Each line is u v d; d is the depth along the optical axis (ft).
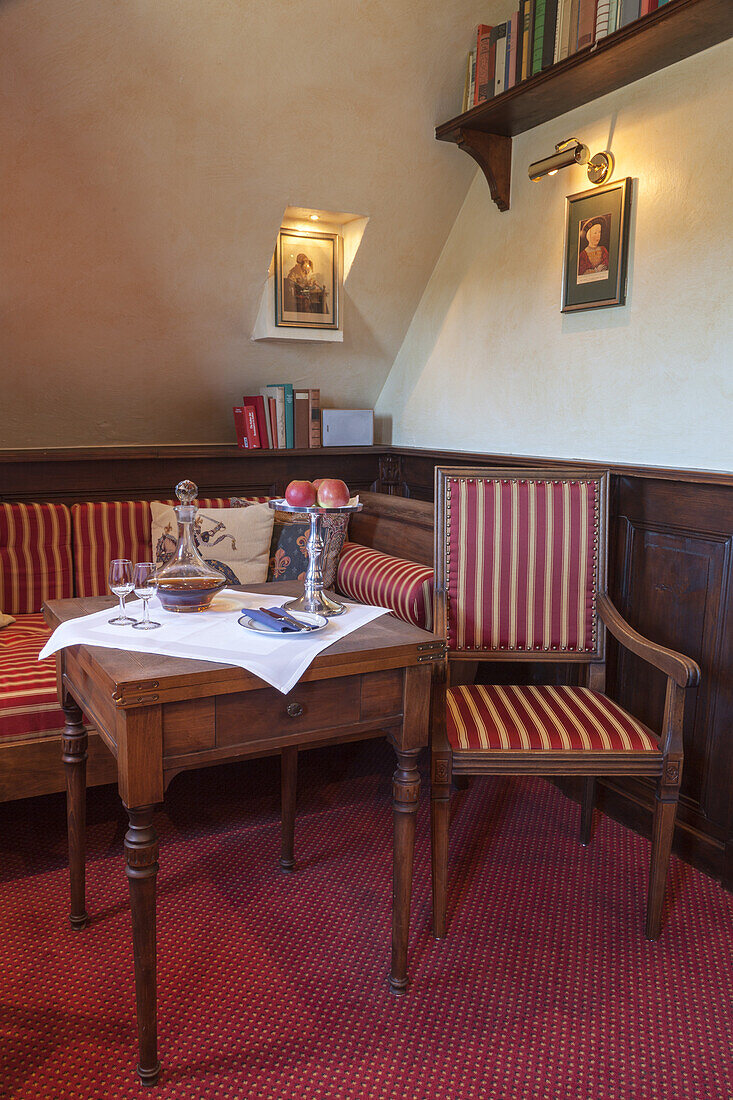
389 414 13.56
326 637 5.95
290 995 6.23
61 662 6.45
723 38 7.57
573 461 9.41
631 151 8.72
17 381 10.75
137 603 7.00
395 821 6.10
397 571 9.70
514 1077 5.49
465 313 11.51
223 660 5.30
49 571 10.29
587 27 8.12
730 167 7.69
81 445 11.78
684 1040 5.87
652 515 8.36
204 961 6.59
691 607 8.02
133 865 5.12
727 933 7.10
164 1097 5.25
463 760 6.70
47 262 9.69
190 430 12.49
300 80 9.19
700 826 8.07
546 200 9.94
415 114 10.12
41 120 8.50
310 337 11.55
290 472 12.44
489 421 11.24
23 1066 5.48
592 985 6.41
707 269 7.99
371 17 8.97
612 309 9.11
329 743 8.43
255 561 10.50
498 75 9.41
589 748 6.79
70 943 6.73
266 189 10.07
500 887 7.70
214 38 8.48
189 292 10.69
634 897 7.59
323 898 7.47
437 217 11.42
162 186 9.53
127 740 4.93
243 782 9.78
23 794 7.57
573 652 8.20
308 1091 5.33
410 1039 5.81
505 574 8.13
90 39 8.05
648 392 8.76
